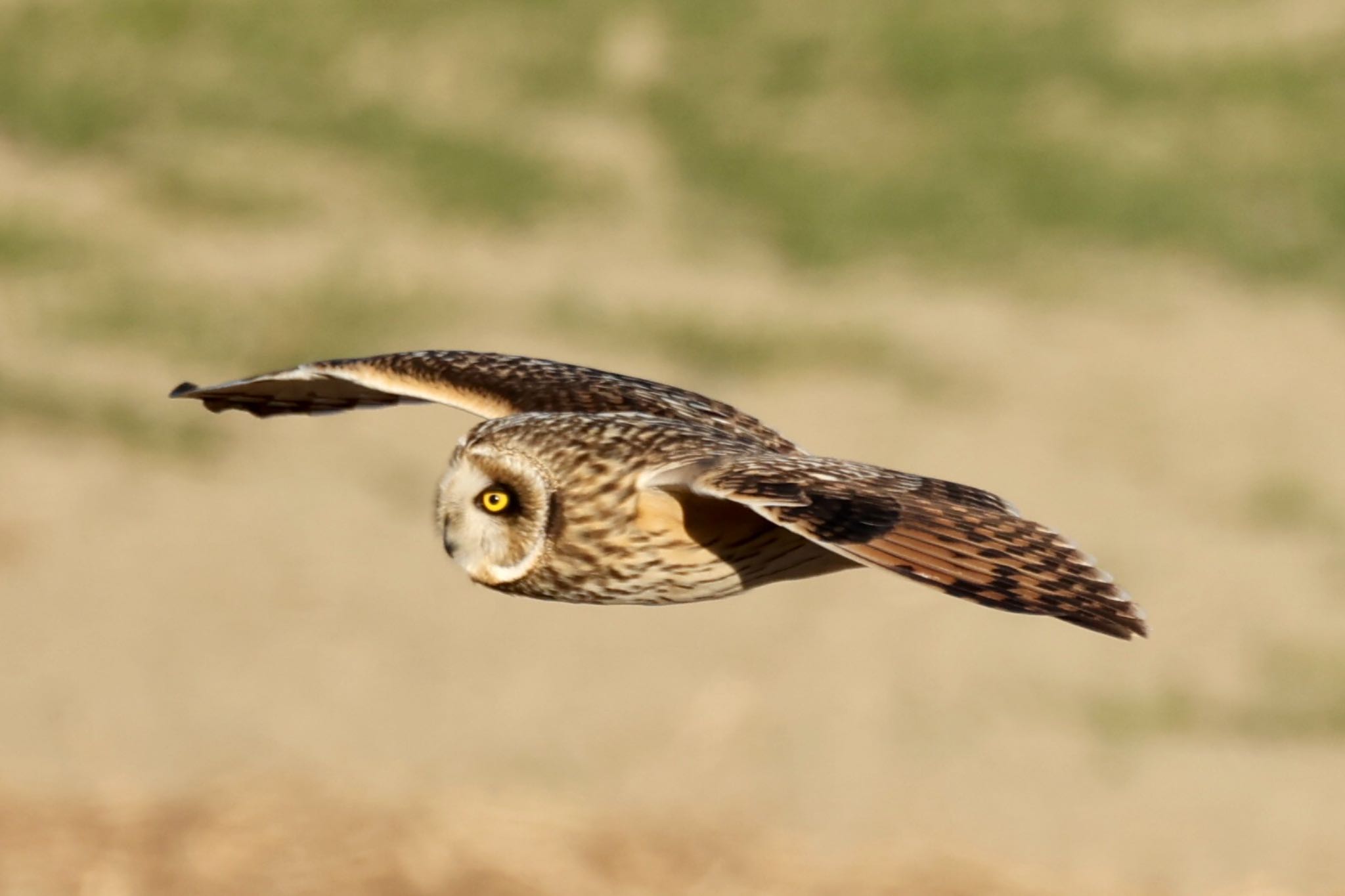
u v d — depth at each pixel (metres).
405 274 21.95
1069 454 19.30
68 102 24.53
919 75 26.33
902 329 21.81
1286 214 24.42
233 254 21.92
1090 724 13.99
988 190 24.62
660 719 13.61
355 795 11.89
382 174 24.22
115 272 21.00
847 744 13.44
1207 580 16.64
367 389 7.75
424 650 14.37
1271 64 26.52
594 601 6.66
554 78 26.33
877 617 15.27
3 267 20.75
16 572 14.83
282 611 14.75
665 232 23.72
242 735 12.95
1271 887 11.91
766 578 6.70
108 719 12.98
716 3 27.41
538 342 20.83
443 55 26.45
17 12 25.86
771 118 25.77
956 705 14.09
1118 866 12.05
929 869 11.71
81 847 11.10
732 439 6.44
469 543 6.64
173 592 14.83
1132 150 25.25
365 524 16.41
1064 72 26.48
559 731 13.36
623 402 7.12
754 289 22.53
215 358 19.53
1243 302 22.92
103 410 17.94
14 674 13.45
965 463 18.95
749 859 11.65
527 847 11.42
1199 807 12.91
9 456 16.73
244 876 10.95
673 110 25.94
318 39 26.27
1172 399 20.62
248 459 17.44
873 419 19.73
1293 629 15.82
